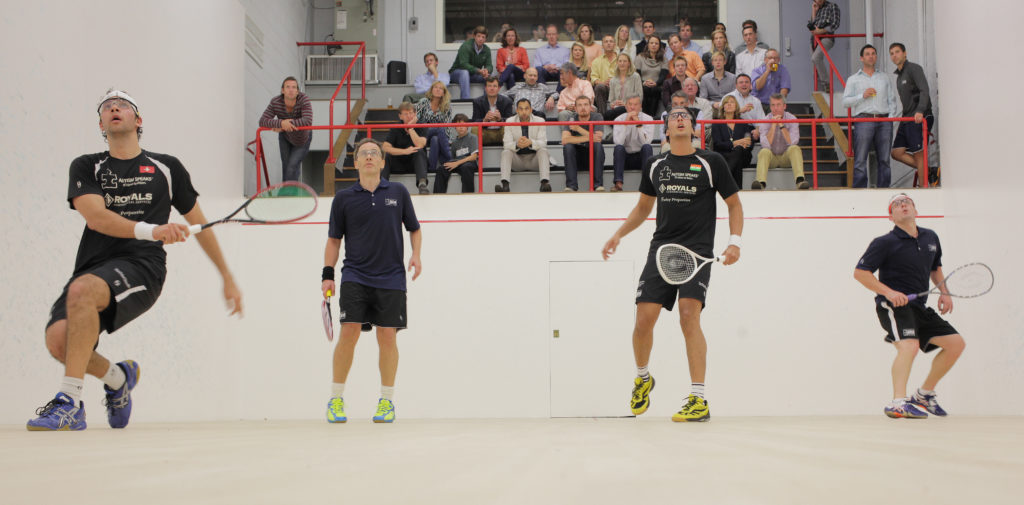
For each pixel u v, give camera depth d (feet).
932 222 26.14
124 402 12.25
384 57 44.80
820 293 25.84
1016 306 21.80
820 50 39.65
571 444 6.79
